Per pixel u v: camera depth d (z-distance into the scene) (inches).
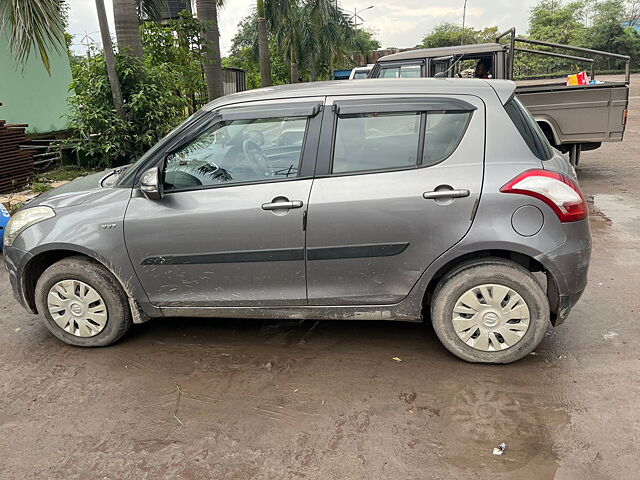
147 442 105.0
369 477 93.4
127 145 407.5
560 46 324.8
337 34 1135.0
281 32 1072.8
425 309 145.8
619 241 219.5
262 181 128.2
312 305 132.4
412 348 138.0
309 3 1065.5
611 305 158.2
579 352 132.3
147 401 118.9
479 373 124.8
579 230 119.6
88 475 96.5
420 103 123.9
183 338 148.6
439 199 120.0
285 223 125.6
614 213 263.9
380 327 150.9
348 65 1563.7
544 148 124.9
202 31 539.2
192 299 136.4
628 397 113.0
